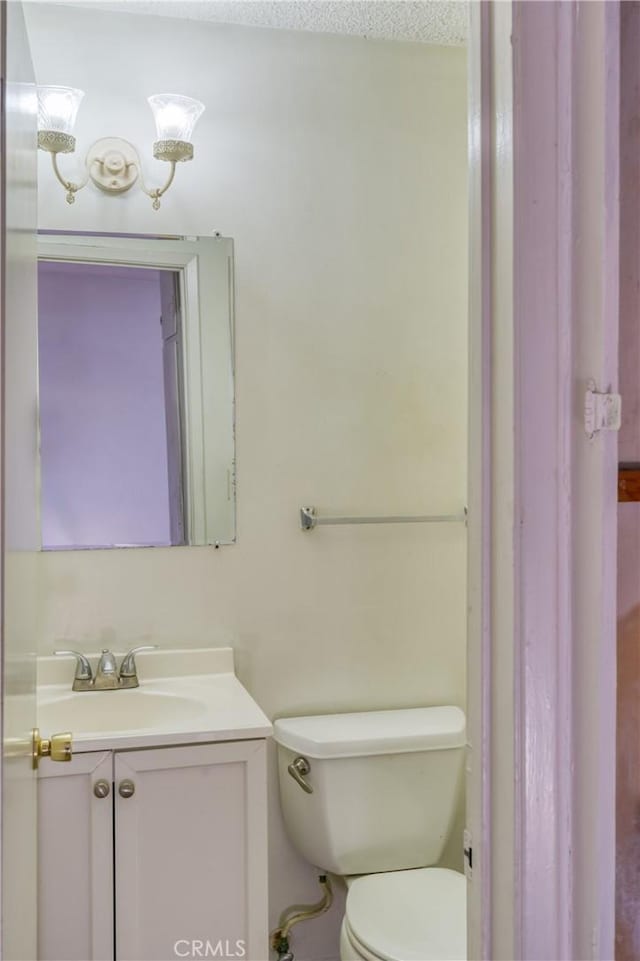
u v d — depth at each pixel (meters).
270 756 2.28
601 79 0.83
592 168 0.85
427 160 2.39
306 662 2.33
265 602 2.30
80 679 2.06
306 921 2.33
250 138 2.27
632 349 0.95
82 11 2.15
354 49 2.33
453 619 2.43
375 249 2.36
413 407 2.40
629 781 0.95
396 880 2.07
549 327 0.88
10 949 1.12
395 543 2.39
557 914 0.89
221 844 1.79
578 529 0.87
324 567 2.34
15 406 1.18
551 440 0.88
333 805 2.11
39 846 1.70
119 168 2.17
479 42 0.92
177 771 1.77
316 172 2.31
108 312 2.19
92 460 2.19
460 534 2.44
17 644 1.19
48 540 2.15
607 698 0.84
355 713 2.34
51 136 2.00
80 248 2.17
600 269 0.84
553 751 0.89
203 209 2.24
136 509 2.21
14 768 1.15
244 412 2.28
